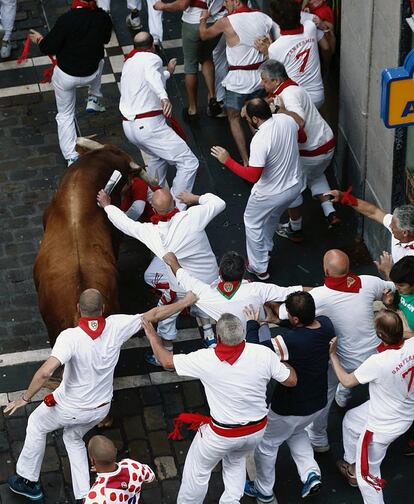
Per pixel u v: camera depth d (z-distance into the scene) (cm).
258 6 1609
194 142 1455
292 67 1247
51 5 1736
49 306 995
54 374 1110
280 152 1116
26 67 1602
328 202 1255
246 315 913
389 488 988
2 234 1304
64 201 1059
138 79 1226
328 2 1382
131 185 1170
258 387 849
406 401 880
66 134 1384
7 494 989
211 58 1439
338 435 1041
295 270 1244
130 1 1638
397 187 1145
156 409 1075
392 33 1058
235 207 1337
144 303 1201
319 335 876
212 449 874
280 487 995
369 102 1176
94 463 817
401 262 911
